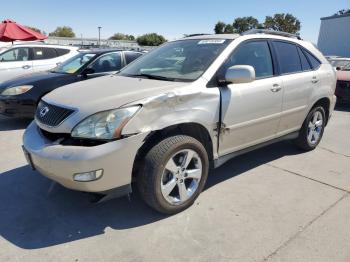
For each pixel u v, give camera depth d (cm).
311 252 271
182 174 319
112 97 297
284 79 420
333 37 2697
